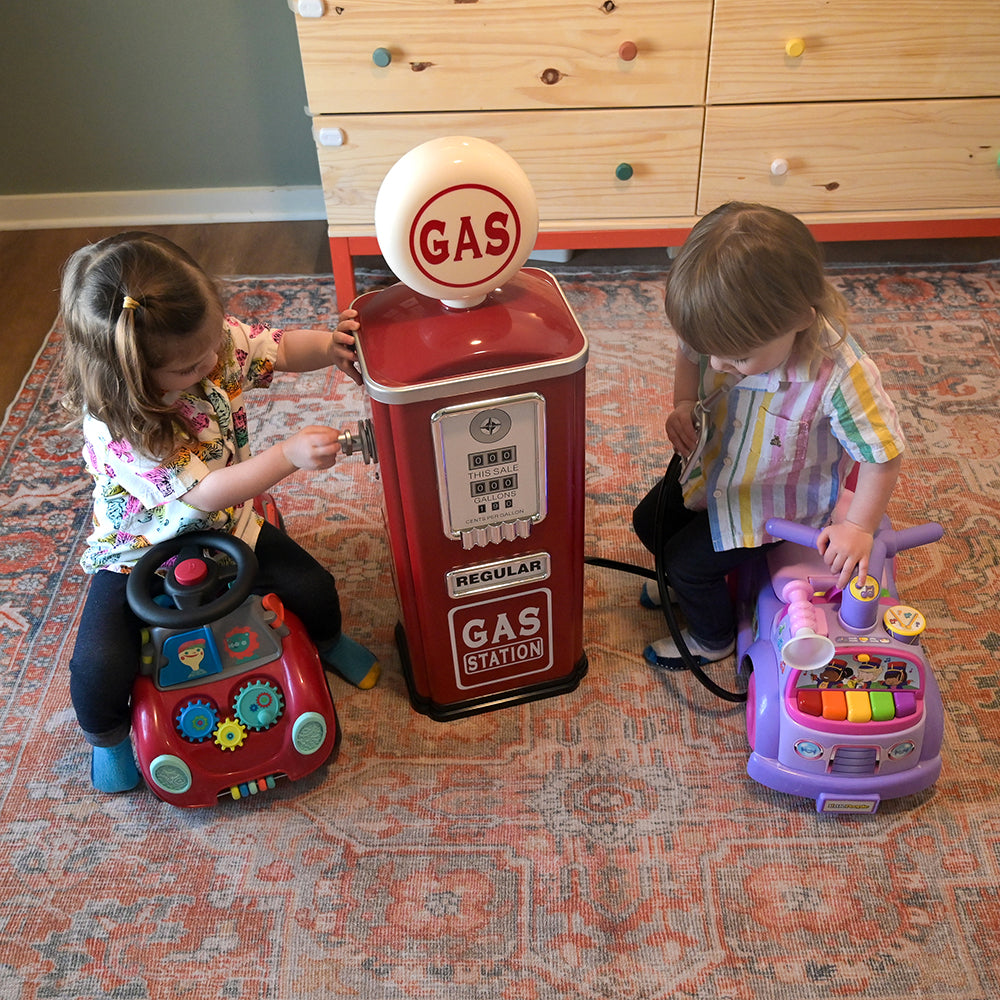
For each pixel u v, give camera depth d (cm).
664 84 167
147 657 112
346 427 170
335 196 179
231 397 119
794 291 94
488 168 90
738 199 183
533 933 107
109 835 118
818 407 106
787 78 167
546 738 125
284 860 114
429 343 97
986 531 147
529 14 158
